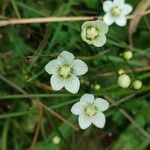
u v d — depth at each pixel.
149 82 0.16
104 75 0.16
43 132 0.16
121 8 0.15
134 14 0.16
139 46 0.17
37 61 0.15
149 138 0.16
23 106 0.16
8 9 0.16
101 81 0.16
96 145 0.16
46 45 0.16
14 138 0.16
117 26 0.16
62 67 0.13
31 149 0.15
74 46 0.16
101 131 0.16
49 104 0.16
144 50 0.16
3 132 0.16
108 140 0.17
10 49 0.16
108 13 0.15
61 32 0.16
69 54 0.13
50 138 0.16
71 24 0.15
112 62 0.16
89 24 0.13
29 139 0.16
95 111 0.13
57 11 0.16
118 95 0.15
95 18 0.14
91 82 0.16
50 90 0.16
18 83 0.16
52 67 0.13
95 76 0.16
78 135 0.16
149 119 0.16
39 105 0.15
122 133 0.16
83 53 0.16
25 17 0.16
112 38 0.15
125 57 0.15
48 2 0.16
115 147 0.16
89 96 0.13
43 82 0.16
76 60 0.13
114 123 0.16
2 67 0.16
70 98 0.16
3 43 0.16
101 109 0.13
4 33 0.16
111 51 0.16
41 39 0.16
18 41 0.16
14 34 0.16
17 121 0.16
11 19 0.15
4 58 0.16
